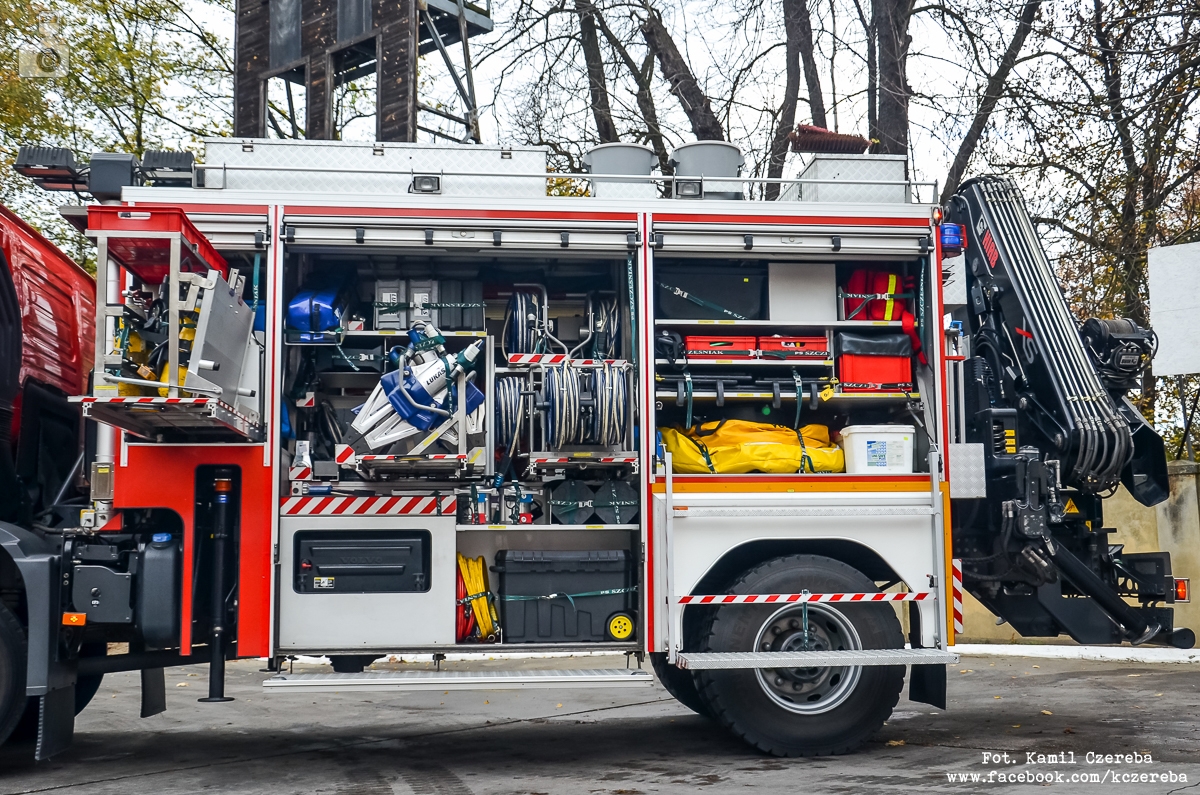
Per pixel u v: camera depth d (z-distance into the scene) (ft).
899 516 18.61
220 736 21.34
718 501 18.21
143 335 16.02
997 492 20.31
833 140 21.44
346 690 16.33
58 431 19.26
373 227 17.67
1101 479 20.79
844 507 18.49
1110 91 41.47
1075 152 42.22
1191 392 40.96
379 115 44.47
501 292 20.07
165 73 58.95
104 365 15.30
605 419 18.17
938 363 18.94
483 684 16.63
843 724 18.13
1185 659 30.94
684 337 19.15
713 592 18.44
